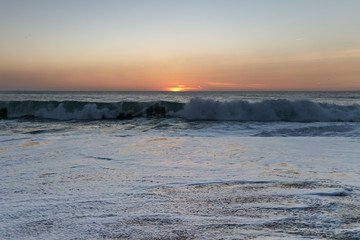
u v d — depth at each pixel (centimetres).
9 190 450
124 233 295
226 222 321
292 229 297
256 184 478
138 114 1789
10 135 1095
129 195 423
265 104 1669
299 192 430
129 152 776
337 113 1603
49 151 784
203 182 493
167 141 957
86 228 308
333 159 688
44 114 1809
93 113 1767
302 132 1160
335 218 328
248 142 936
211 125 1397
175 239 279
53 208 370
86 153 760
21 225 317
